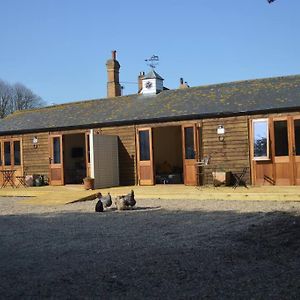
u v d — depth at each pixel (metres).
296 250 7.89
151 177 20.59
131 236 9.80
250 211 12.79
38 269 7.32
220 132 18.91
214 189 17.48
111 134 21.45
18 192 19.94
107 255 8.09
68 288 6.30
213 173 18.56
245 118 18.45
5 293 6.18
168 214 12.91
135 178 20.98
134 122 20.80
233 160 18.70
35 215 13.80
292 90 19.20
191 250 8.23
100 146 20.44
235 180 18.62
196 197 16.31
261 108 18.03
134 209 14.24
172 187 19.20
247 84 21.61
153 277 6.66
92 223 11.81
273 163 17.97
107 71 28.50
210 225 10.77
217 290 6.02
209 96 21.19
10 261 7.92
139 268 7.14
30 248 8.94
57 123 23.09
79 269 7.21
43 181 23.03
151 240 9.29
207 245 8.59
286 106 17.55
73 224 11.77
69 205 16.00
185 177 19.70
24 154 23.70
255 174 18.31
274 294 5.80
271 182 17.98
